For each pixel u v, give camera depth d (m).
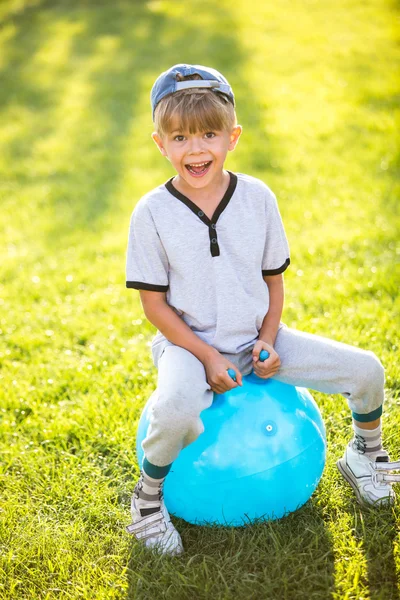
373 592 1.87
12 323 3.66
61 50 9.73
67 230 4.85
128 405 2.79
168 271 2.06
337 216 4.62
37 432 2.72
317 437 2.06
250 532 2.08
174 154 1.98
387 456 2.20
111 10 11.38
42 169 6.08
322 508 2.19
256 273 2.05
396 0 10.90
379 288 3.62
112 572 2.03
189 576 1.95
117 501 2.34
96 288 4.02
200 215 1.99
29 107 7.77
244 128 6.54
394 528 2.07
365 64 8.20
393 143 5.90
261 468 1.94
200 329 2.06
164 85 1.98
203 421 1.98
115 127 6.97
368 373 2.00
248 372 2.11
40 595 1.99
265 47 9.08
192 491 1.99
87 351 3.30
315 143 6.07
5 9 12.01
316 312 3.45
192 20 10.52
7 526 2.24
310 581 1.91
